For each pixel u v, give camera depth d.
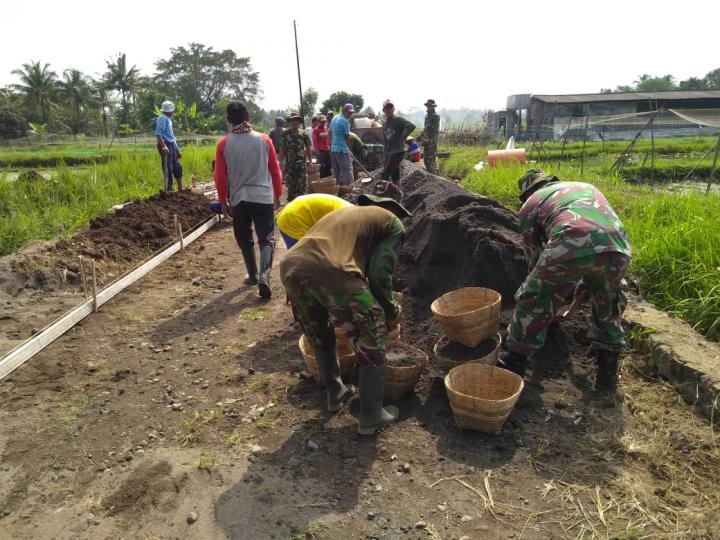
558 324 4.30
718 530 2.62
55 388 4.11
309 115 54.78
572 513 2.79
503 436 3.38
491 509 2.82
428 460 3.20
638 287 5.12
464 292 4.28
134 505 2.93
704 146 31.36
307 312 3.43
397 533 2.69
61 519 2.84
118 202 10.58
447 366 3.79
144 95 64.94
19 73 68.00
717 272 4.71
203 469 3.18
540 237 3.84
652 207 7.11
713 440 3.25
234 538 2.68
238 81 87.56
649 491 2.91
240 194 5.89
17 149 43.97
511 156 15.30
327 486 3.02
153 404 3.90
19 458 3.32
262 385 4.10
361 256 3.33
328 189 10.32
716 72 105.88
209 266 7.13
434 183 7.78
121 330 5.12
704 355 3.79
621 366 4.05
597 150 30.81
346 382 4.00
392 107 10.59
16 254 6.47
